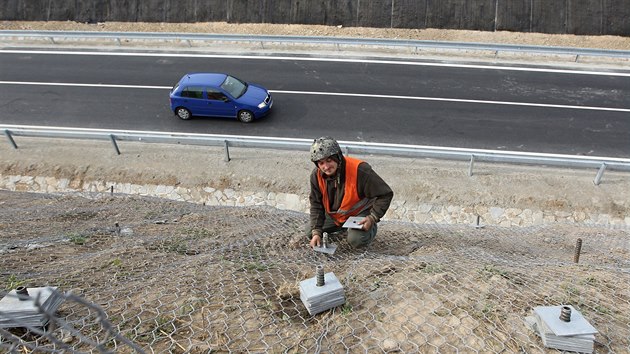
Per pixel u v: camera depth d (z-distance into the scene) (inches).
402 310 145.9
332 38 666.8
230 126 532.4
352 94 580.1
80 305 142.0
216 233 257.9
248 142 454.6
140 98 589.6
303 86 601.3
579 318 121.4
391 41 656.4
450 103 555.8
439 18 718.5
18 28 786.2
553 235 309.0
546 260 209.8
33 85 620.1
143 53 696.4
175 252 212.8
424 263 187.0
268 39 677.3
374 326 138.4
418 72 623.2
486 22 709.3
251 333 135.3
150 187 455.2
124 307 145.2
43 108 572.1
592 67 621.3
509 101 555.2
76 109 569.6
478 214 413.7
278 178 450.9
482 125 515.8
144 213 301.0
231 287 164.2
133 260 193.5
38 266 177.2
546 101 553.3
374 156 470.9
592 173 439.2
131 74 642.2
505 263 192.2
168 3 773.3
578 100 553.3
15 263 177.8
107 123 542.9
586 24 690.2
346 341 131.1
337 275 176.7
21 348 114.2
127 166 469.1
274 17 753.0
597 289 160.9
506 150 476.4
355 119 534.9
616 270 185.2
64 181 462.9
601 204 409.4
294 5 747.4
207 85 522.0
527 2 700.0
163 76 636.1
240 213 329.1
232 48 701.9
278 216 319.9
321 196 189.9
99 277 169.5
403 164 458.6
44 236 220.5
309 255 207.5
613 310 145.9
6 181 463.5
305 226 252.1
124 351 122.6
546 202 414.3
